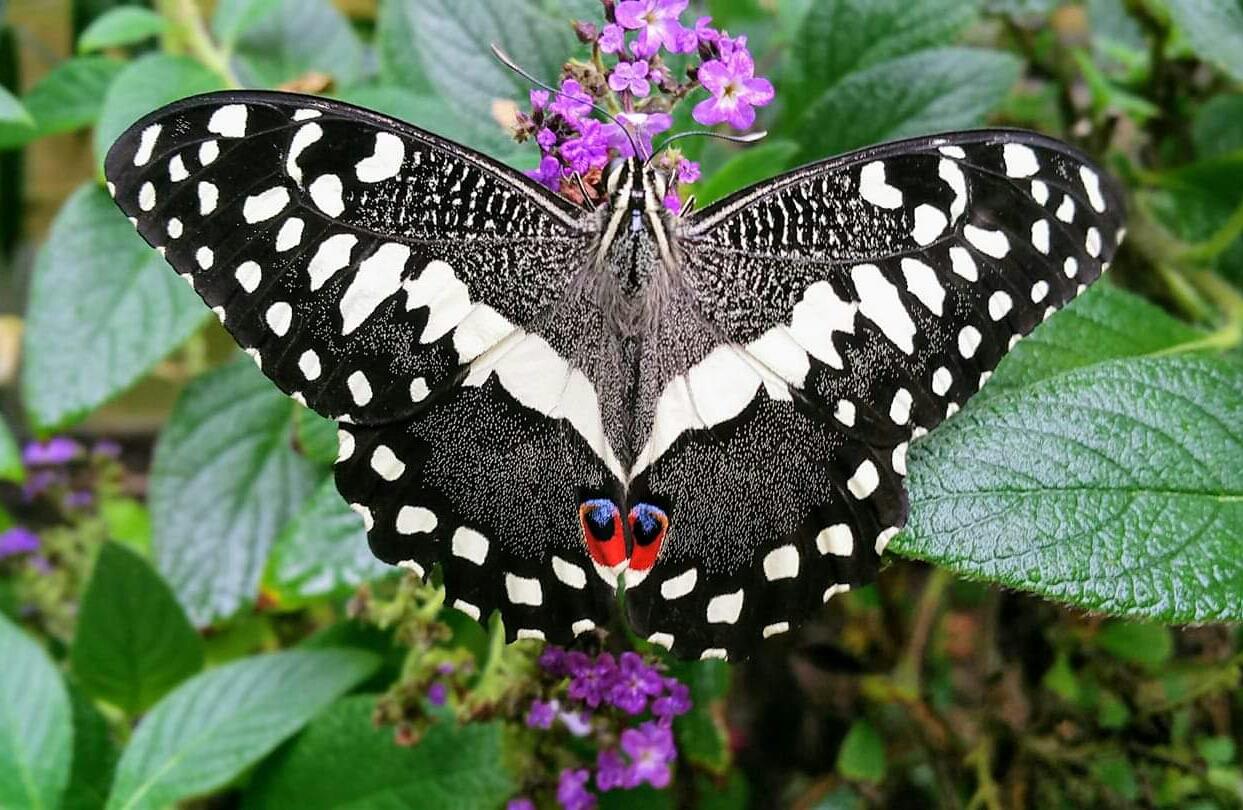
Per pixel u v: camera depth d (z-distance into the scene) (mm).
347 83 286
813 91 256
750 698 299
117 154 187
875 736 263
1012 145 194
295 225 195
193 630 262
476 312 205
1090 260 194
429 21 232
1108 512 196
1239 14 243
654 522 205
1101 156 284
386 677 264
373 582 238
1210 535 196
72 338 256
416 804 237
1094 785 255
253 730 242
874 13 253
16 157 374
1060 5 302
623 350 208
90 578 256
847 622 282
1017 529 195
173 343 257
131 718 275
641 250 207
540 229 207
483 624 203
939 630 283
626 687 213
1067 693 254
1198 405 202
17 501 393
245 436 272
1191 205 277
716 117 208
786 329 205
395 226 199
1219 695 252
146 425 431
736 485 205
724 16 291
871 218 201
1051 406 201
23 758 240
